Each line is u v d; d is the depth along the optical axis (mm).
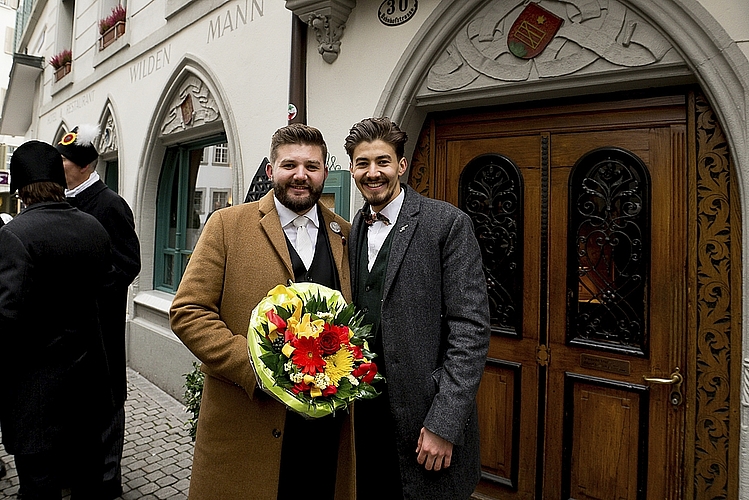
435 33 2727
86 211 2846
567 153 2572
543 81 2418
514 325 2715
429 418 1604
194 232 5398
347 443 1746
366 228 1941
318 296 1532
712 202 2182
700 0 2010
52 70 9234
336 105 3246
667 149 2305
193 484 1716
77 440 2318
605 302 2467
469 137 2883
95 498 2434
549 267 2617
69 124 8117
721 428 2152
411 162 3045
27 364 2164
